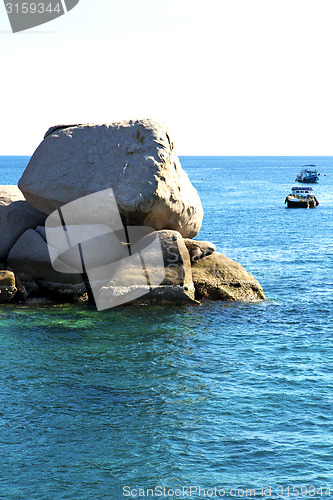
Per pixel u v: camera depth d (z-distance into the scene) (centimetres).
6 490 1012
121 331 1869
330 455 1138
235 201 8988
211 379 1502
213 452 1146
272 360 1652
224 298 2253
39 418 1273
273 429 1238
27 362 1595
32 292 2181
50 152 2266
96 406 1334
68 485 1031
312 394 1413
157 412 1309
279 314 2134
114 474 1068
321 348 1764
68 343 1750
